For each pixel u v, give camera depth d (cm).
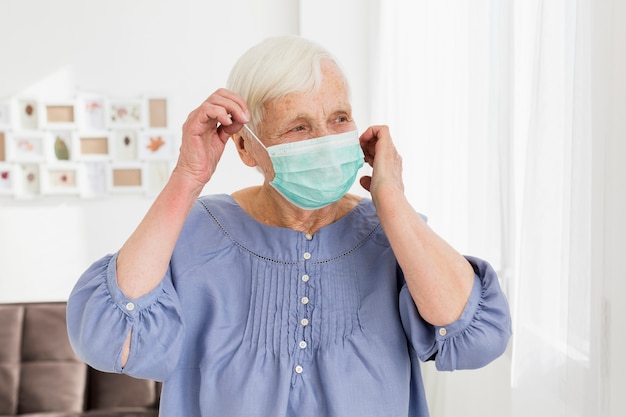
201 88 398
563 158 138
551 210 140
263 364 109
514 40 167
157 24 395
